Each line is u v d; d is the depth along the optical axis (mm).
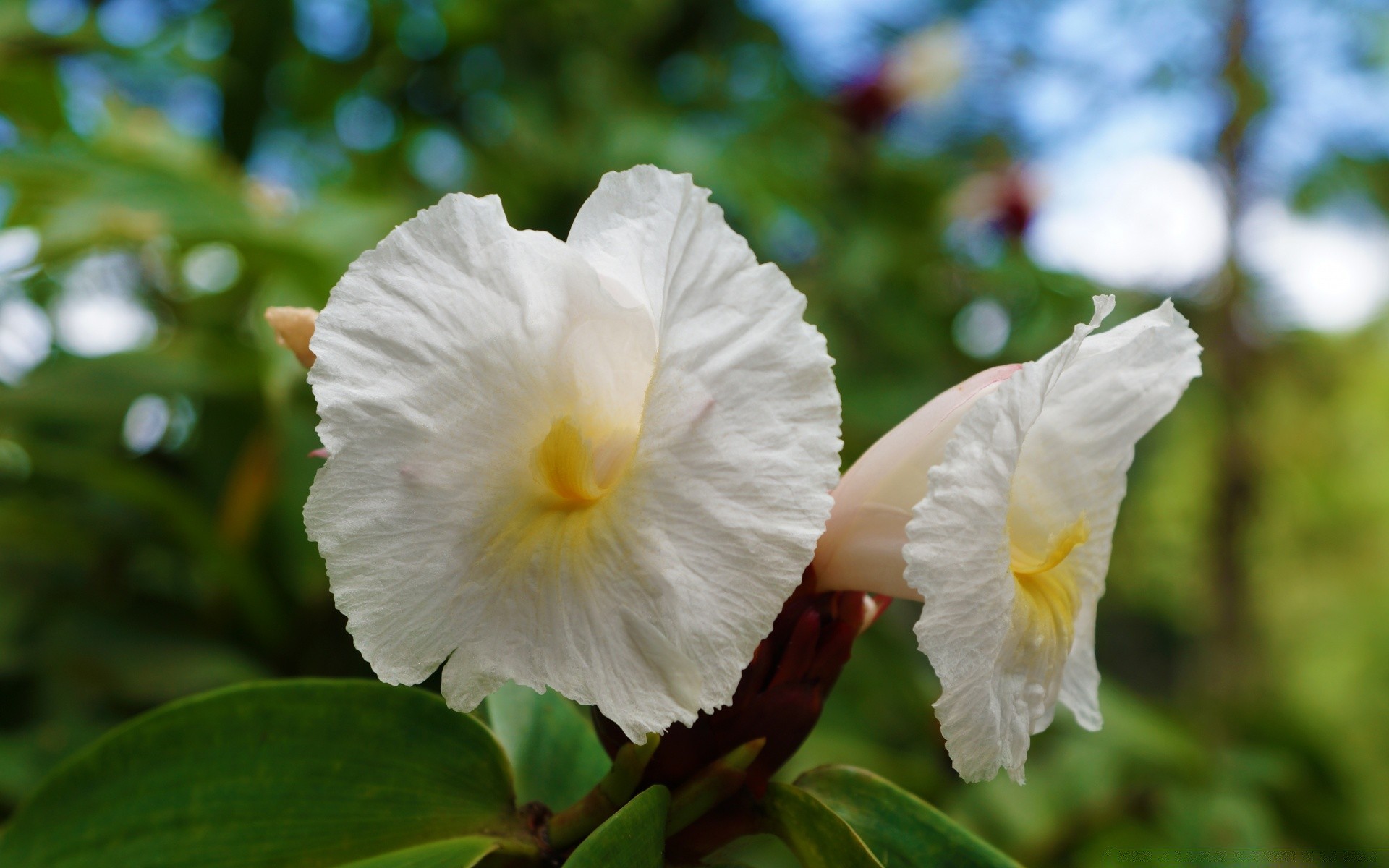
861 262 872
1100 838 800
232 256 653
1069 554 294
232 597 508
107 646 485
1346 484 2045
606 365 271
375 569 256
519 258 264
